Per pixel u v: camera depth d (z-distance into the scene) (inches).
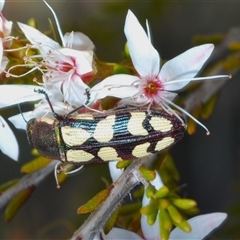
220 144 5.0
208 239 4.5
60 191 5.2
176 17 4.9
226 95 5.0
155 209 3.7
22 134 5.1
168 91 3.7
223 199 5.0
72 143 3.7
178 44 5.0
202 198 5.0
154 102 3.7
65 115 3.7
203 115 4.2
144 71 3.7
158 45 5.0
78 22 5.0
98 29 4.9
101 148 3.6
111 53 4.9
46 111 3.7
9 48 3.9
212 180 5.0
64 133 3.7
